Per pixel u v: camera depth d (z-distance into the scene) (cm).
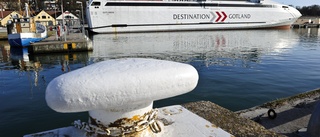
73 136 113
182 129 125
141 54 2167
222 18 5059
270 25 5456
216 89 957
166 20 4756
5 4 7900
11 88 1007
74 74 87
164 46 2697
